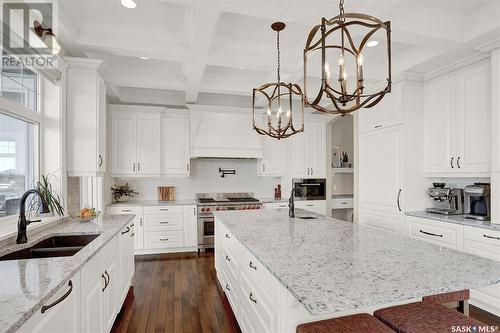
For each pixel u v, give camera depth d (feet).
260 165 17.85
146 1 7.98
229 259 8.82
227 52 10.64
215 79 14.35
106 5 8.16
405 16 8.23
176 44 10.00
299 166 18.28
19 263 4.99
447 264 4.78
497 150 8.96
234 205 16.15
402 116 11.76
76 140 9.41
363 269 4.54
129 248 9.93
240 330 8.00
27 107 8.05
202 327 8.16
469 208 11.18
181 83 13.94
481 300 8.98
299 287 3.84
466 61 10.28
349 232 7.27
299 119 18.26
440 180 12.41
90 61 9.36
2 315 3.19
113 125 15.25
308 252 5.49
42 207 6.72
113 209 14.76
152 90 16.20
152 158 15.80
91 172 9.50
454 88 10.81
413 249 5.70
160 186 17.25
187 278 11.88
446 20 8.74
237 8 7.21
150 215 15.20
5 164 7.19
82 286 5.31
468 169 10.27
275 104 17.85
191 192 17.72
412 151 11.84
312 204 17.97
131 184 16.81
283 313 4.50
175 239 15.49
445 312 4.57
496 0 8.00
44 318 3.88
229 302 9.09
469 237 9.24
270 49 11.07
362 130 13.98
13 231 6.68
